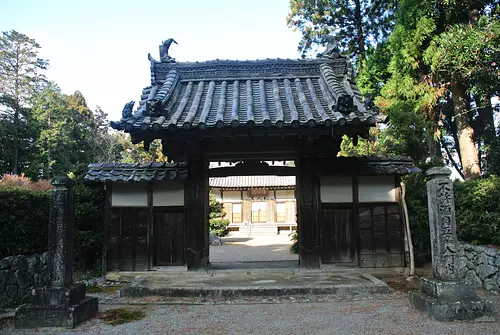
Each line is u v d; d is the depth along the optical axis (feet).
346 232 28.99
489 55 30.17
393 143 41.39
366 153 52.60
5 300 23.26
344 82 29.91
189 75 31.60
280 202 112.16
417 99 46.91
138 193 30.27
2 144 115.14
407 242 29.58
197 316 19.34
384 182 29.71
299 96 27.66
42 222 27.71
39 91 139.85
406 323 17.49
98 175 30.14
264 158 28.45
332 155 29.01
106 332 17.13
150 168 30.42
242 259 49.14
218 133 24.31
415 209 34.58
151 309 20.86
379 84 65.82
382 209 29.48
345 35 74.95
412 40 43.37
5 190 24.94
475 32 31.22
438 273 19.10
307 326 17.43
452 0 39.42
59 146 126.00
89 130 143.74
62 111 131.03
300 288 22.98
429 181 20.21
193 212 28.60
